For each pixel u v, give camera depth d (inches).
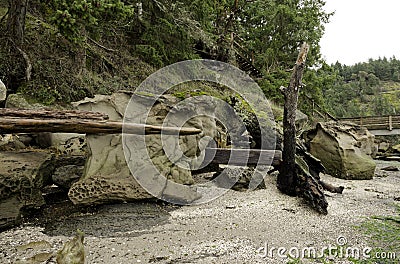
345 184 326.3
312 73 773.9
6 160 178.1
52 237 155.2
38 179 183.8
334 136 373.7
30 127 164.7
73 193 191.2
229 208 214.8
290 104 240.8
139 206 203.0
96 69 372.5
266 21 793.6
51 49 332.5
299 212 212.5
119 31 441.4
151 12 451.5
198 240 159.5
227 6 608.1
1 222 159.9
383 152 818.8
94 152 205.9
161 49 446.9
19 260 129.8
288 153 242.7
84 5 234.1
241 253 146.1
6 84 286.0
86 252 140.6
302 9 821.9
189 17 466.0
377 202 249.9
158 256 139.8
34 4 359.3
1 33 301.1
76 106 218.4
